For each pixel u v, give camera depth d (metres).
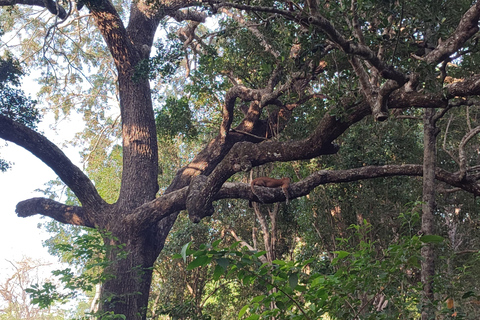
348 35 6.29
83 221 12.55
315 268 9.85
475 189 8.41
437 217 13.83
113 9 13.16
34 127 12.71
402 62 6.53
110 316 8.76
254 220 17.02
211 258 2.95
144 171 12.88
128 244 11.55
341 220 13.34
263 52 11.73
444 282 5.89
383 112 6.64
